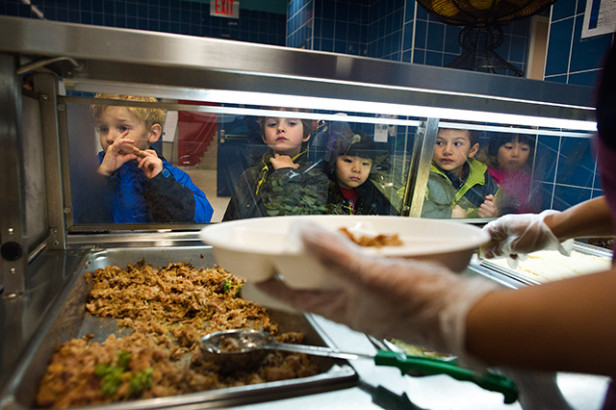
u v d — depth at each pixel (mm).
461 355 463
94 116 1149
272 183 1361
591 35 1778
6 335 711
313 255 489
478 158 1481
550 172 1622
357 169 1382
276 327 1005
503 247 1125
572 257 1585
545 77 2031
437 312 464
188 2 4000
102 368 658
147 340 841
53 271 1045
